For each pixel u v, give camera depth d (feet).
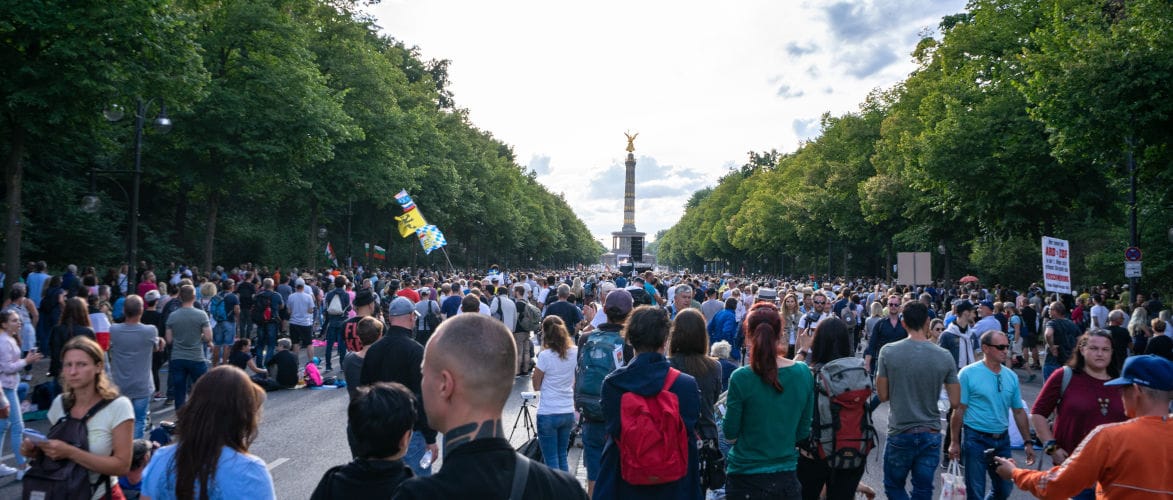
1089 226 123.85
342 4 122.42
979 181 88.33
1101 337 18.24
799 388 16.46
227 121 86.94
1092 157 61.31
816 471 18.28
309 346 56.90
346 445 32.37
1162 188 63.31
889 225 145.59
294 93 90.12
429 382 8.04
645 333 14.52
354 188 121.08
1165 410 12.85
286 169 93.09
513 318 52.03
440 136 167.53
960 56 106.11
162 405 41.50
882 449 33.17
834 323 18.71
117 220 107.76
